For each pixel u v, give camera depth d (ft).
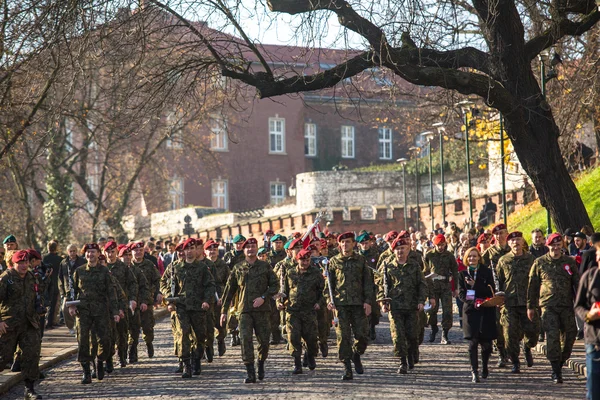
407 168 392.27
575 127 179.83
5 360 74.79
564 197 123.24
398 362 89.45
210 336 89.66
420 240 186.60
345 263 80.33
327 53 120.26
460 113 215.31
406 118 252.62
